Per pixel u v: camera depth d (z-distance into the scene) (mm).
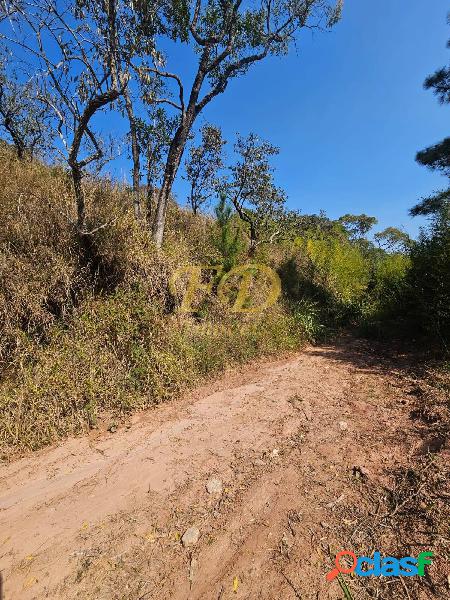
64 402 3479
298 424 3467
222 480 2689
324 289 9070
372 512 2250
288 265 8984
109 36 4195
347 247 11797
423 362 5074
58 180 5559
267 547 2068
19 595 1848
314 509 2332
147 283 4953
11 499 2562
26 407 3359
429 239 6117
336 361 5500
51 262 4480
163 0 5395
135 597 1817
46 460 2998
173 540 2168
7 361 3820
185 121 5957
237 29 6480
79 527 2287
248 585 1843
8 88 7180
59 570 1980
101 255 4977
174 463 2910
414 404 3691
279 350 5805
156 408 3820
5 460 3000
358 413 3637
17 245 4469
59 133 4309
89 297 4527
